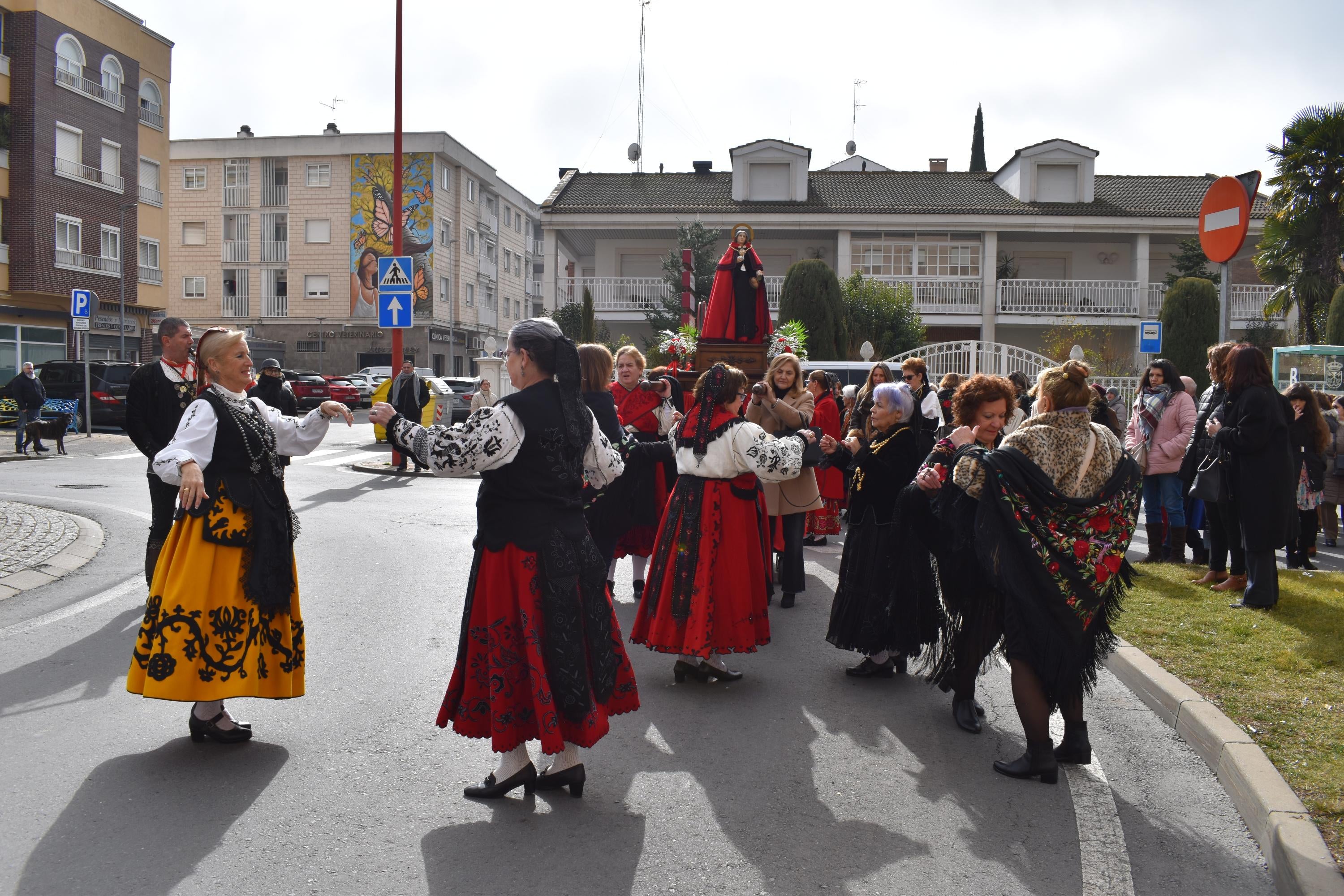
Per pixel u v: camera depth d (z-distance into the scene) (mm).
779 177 31812
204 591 3885
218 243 50531
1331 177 23344
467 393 36375
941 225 30500
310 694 4801
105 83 33844
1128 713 4824
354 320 49812
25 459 17203
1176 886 3141
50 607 6520
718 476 5090
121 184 34594
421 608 6586
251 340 46438
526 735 3596
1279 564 9148
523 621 3510
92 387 24281
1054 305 30688
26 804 3520
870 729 4574
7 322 30828
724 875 3111
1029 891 3057
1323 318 23828
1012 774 3998
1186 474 7668
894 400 5117
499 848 3264
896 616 5129
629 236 32125
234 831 3338
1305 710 4457
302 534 9680
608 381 6199
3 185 30578
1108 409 7156
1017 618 3938
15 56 30719
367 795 3662
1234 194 7000
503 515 3559
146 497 12023
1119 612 4098
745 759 4145
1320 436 8492
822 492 9492
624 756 4164
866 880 3102
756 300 10688
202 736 4172
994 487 3922
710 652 5062
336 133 49312
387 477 15453
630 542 7055
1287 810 3393
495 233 58469
